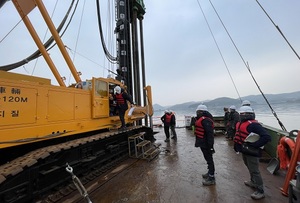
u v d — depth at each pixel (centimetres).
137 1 1234
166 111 1020
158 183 450
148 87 955
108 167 571
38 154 334
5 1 340
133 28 1231
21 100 363
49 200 370
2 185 278
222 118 1391
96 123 575
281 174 492
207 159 441
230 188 411
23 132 361
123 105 653
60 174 417
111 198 382
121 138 706
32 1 530
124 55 1057
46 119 412
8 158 391
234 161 622
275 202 346
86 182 466
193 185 433
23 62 725
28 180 333
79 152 477
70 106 480
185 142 983
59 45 588
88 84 573
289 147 451
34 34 550
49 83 499
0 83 331
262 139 343
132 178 491
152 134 1005
